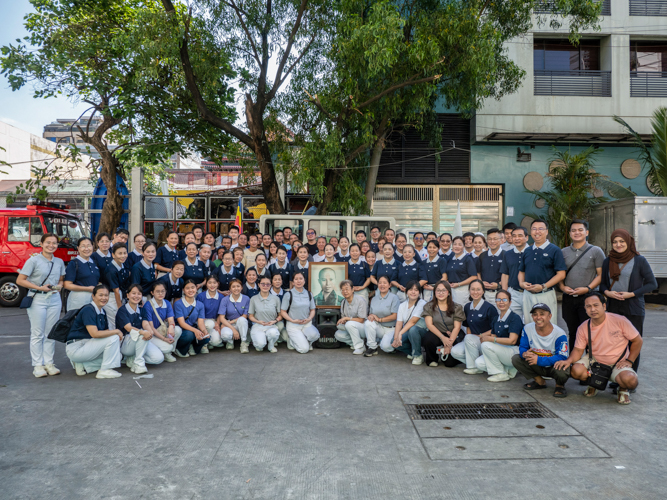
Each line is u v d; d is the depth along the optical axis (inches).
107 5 506.0
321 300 281.1
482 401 178.7
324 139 430.3
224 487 114.0
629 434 145.5
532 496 108.9
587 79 608.7
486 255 267.4
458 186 613.3
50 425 153.6
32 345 213.8
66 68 485.7
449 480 117.0
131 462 127.2
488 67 412.5
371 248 349.7
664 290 477.1
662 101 605.6
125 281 255.4
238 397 183.6
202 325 256.4
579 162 526.0
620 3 601.6
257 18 440.5
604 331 179.2
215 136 531.5
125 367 231.3
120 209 563.5
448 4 421.1
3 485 114.4
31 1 498.3
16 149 1162.0
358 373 220.7
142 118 519.2
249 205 567.5
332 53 419.8
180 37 393.1
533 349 191.6
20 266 431.5
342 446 137.6
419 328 239.0
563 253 219.0
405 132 608.1
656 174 529.7
